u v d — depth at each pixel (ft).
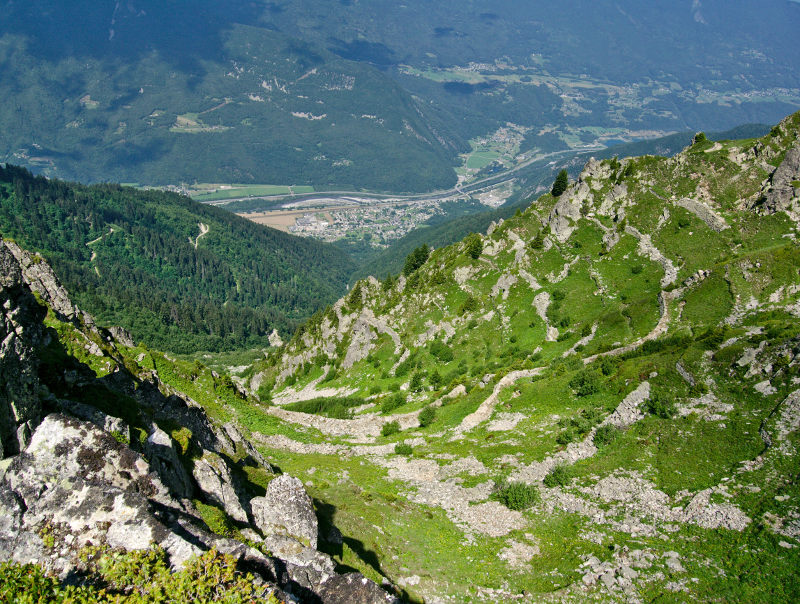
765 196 374.43
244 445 187.32
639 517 165.99
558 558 159.63
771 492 152.56
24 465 80.94
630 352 271.69
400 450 263.49
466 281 484.74
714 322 280.92
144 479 88.79
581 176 477.36
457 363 400.26
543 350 352.28
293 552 98.48
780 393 184.03
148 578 70.23
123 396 116.88
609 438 207.21
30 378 86.74
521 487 193.57
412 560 160.76
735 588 130.52
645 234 409.08
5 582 63.26
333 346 583.99
